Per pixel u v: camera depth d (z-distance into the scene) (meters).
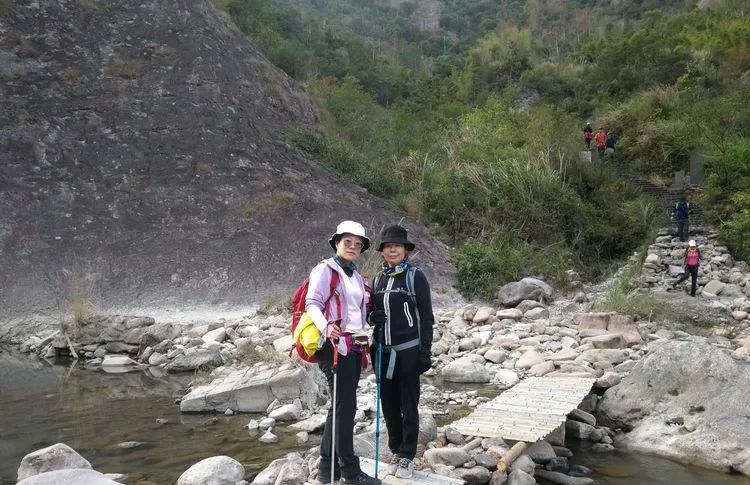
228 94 18.61
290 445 5.73
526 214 15.84
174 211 14.68
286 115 20.39
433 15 98.62
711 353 6.17
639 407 6.12
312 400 7.07
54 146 15.56
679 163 22.00
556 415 5.67
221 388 7.10
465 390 7.57
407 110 31.39
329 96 24.81
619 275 14.91
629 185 19.44
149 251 13.54
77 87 17.12
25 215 13.91
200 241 13.91
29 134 15.54
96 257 13.32
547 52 61.53
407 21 89.75
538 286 12.52
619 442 5.80
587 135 23.09
